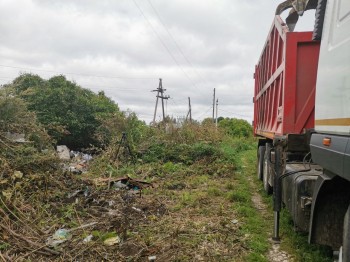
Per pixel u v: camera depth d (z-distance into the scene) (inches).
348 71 110.8
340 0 127.1
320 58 145.3
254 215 267.4
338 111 118.9
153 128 668.7
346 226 117.1
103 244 203.5
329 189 136.9
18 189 261.0
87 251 195.2
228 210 276.2
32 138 350.0
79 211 259.8
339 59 120.8
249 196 326.6
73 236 216.7
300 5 256.5
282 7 296.5
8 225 211.8
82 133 850.1
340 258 127.0
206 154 539.8
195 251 197.3
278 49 266.7
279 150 216.4
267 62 340.5
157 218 255.4
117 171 430.3
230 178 427.2
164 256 190.5
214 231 227.6
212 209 279.6
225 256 191.6
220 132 896.3
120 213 259.1
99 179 351.6
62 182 315.9
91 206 275.0
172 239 212.4
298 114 219.8
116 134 582.2
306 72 217.9
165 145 572.4
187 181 394.3
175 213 269.4
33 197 267.0
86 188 317.1
